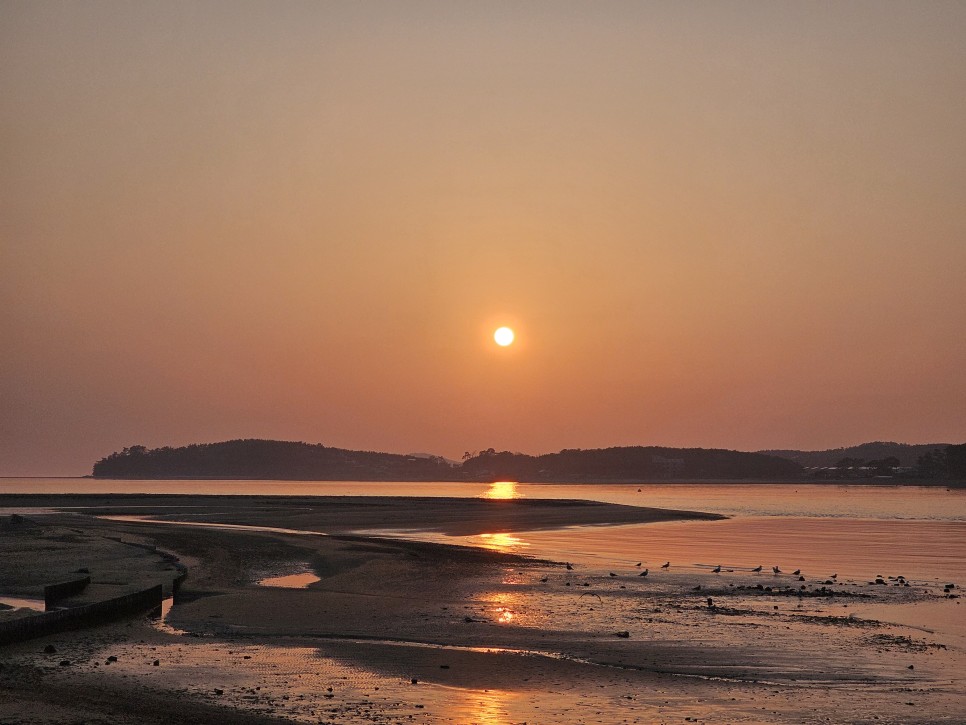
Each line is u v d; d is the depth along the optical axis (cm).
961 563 5984
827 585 4759
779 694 2411
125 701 2094
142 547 6175
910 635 3309
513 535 8506
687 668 2723
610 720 2119
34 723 1869
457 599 4034
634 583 4716
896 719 2173
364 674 2522
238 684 2353
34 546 6200
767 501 19650
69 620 3083
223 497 17288
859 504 17575
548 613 3684
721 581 4859
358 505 14375
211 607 3709
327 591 4212
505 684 2458
